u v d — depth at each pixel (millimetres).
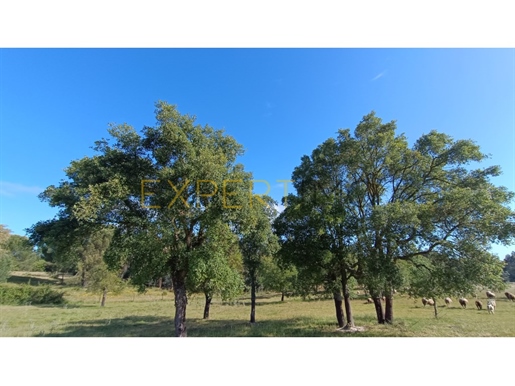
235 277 12289
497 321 18359
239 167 13836
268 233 19109
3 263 43906
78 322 20422
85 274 44594
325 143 15914
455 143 14023
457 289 11789
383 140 14031
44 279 60062
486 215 10961
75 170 11883
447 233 12109
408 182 15258
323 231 13617
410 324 17172
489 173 13516
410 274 14227
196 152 11469
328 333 14820
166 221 10977
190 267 10875
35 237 13508
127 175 11375
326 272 15312
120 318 23219
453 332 14516
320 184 16188
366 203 15812
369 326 16703
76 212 9758
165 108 11445
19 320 21047
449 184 14203
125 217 11625
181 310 12523
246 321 21203
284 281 27828
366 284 13609
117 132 11688
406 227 12094
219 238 11734
